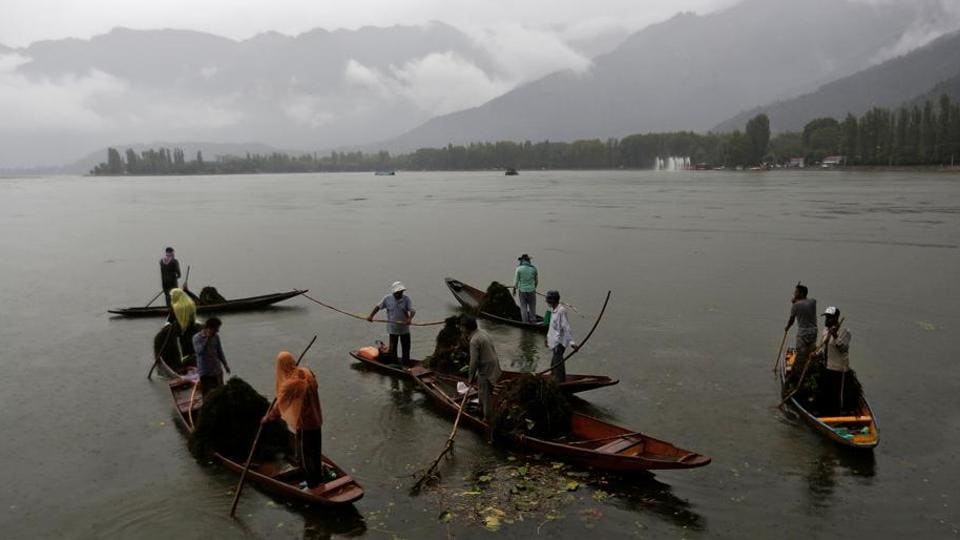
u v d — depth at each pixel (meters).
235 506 9.56
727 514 9.49
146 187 165.50
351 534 9.13
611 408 13.34
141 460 11.35
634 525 9.24
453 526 9.27
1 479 10.82
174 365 16.08
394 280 28.28
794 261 31.69
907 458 11.09
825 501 9.79
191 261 34.81
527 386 11.73
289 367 9.90
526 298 19.45
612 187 117.88
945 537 8.92
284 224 53.91
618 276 28.45
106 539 9.15
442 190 116.44
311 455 9.77
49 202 97.94
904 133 185.50
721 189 103.31
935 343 17.67
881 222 48.59
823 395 12.57
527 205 73.19
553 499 9.88
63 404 13.98
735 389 14.34
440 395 13.20
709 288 25.53
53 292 27.05
